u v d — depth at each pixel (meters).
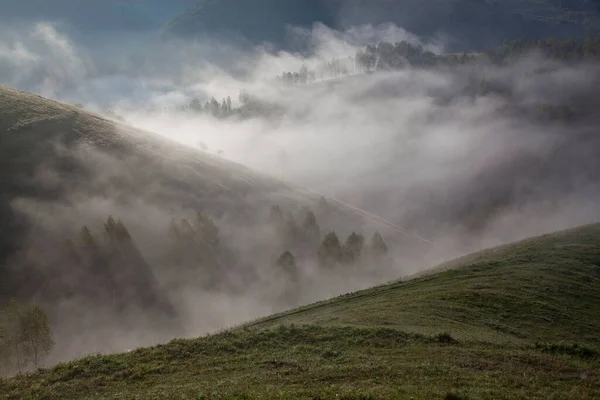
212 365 26.95
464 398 20.59
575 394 21.67
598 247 61.53
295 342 31.05
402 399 20.14
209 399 21.06
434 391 21.44
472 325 37.00
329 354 28.41
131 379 25.23
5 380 26.02
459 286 48.06
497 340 32.34
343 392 21.09
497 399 20.89
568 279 49.12
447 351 28.84
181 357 28.33
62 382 25.12
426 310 40.66
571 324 38.47
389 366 25.75
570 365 26.67
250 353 28.88
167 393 22.44
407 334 32.28
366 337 31.62
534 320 38.75
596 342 35.41
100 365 27.09
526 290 45.28
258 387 22.69
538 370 25.80
